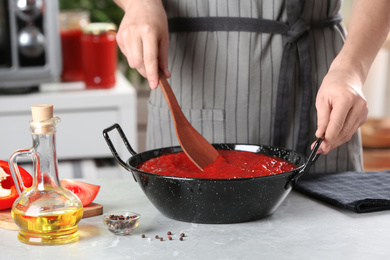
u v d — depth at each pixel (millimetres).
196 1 1396
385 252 957
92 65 2404
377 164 2650
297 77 1404
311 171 1449
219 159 1146
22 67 2299
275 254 952
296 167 1138
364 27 1270
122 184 1340
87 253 960
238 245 987
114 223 1026
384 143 2736
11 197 1115
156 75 1195
